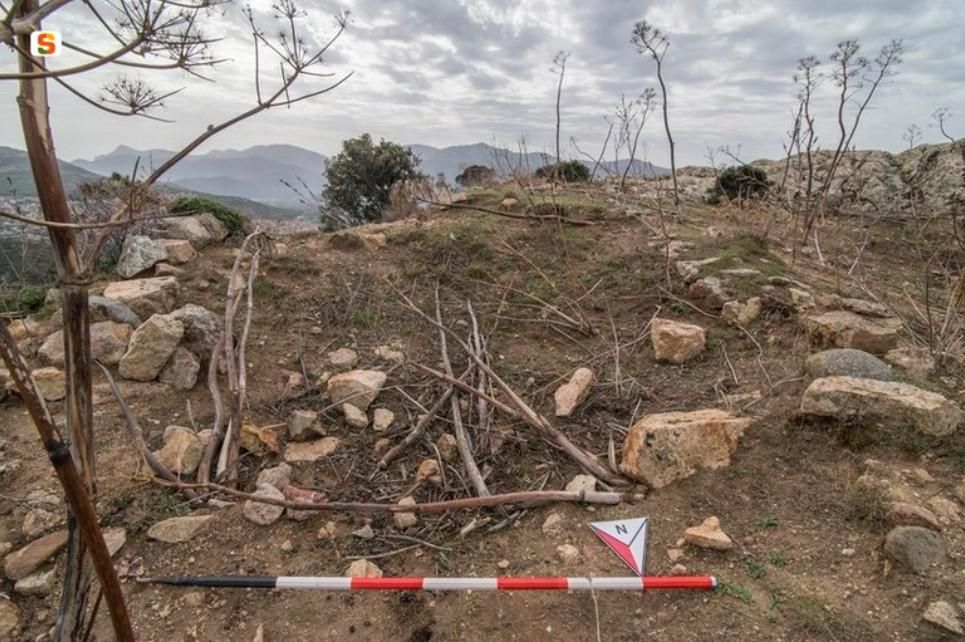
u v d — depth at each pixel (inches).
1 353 42.6
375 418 119.2
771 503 88.5
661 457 95.0
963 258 205.0
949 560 72.6
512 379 135.4
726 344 140.4
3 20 40.3
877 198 285.9
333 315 163.0
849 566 76.4
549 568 82.7
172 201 197.9
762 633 69.2
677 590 76.0
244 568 84.8
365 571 82.8
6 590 81.0
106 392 122.3
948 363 116.3
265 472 101.5
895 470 87.5
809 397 98.9
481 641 72.9
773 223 239.8
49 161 51.9
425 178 301.4
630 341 149.6
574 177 323.0
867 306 141.8
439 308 169.8
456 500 92.7
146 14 45.4
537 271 188.7
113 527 90.4
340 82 60.4
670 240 201.6
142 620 76.9
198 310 138.3
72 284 54.2
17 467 101.0
